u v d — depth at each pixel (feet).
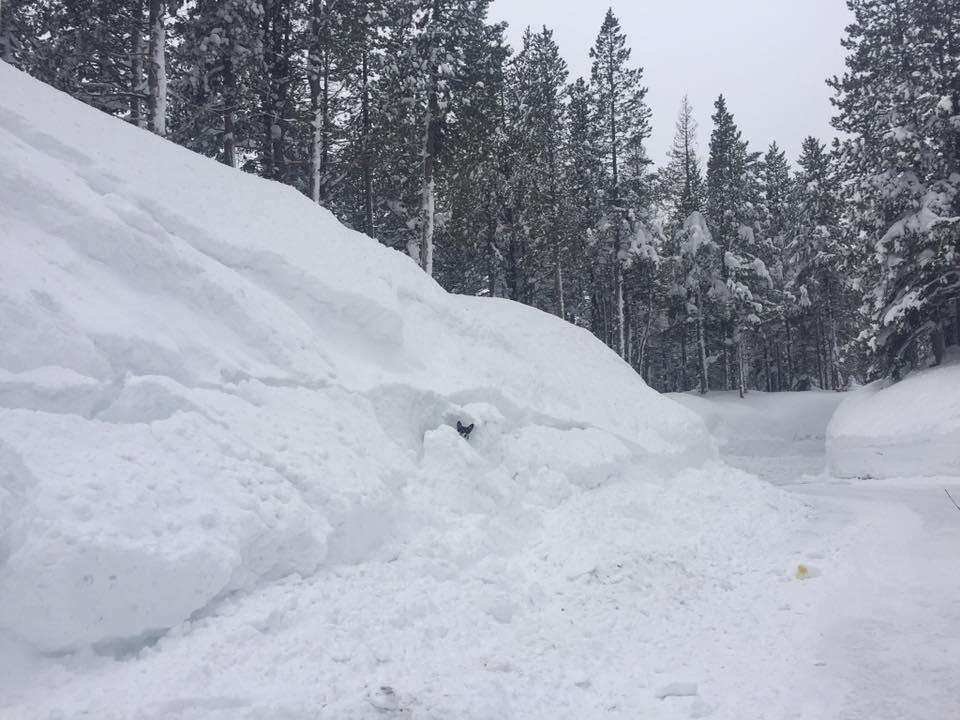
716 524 35.65
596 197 112.98
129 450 17.93
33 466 15.52
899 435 67.00
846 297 142.82
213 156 71.97
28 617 13.55
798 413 122.93
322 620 17.62
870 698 14.69
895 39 94.79
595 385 49.85
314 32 66.90
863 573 25.81
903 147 79.97
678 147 144.15
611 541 29.09
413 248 90.17
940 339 84.38
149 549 15.20
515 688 15.56
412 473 28.19
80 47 55.26
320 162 70.49
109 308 22.03
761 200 143.43
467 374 38.32
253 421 22.97
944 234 74.74
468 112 76.69
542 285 126.00
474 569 24.36
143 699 12.85
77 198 24.31
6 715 11.93
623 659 17.84
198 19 58.29
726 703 14.82
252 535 18.34
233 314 27.32
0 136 25.08
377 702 14.07
